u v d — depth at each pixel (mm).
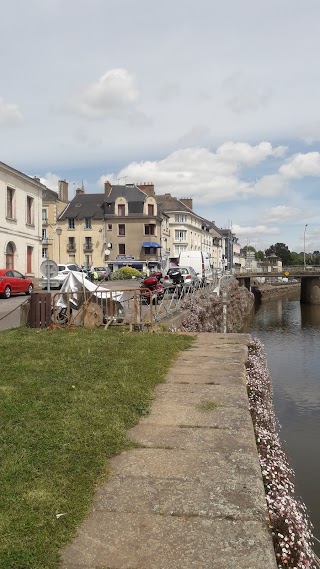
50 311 12531
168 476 3930
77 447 4336
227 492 3664
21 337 10664
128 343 10078
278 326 35531
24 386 6312
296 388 15500
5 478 3684
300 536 3592
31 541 2936
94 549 2938
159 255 60500
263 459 4707
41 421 4965
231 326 26812
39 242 33844
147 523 3230
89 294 13125
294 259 149625
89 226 60781
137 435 4863
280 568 3201
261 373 8570
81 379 6777
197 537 3072
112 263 59531
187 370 8000
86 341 10125
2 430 4688
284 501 3818
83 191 66312
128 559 2848
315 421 11859
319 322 38219
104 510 3391
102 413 5297
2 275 22516
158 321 13242
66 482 3676
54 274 14258
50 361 7965
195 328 16828
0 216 28078
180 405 5926
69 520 3193
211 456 4348
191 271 26234
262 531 3146
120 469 4051
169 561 2832
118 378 6934
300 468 8695
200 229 81562
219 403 6020
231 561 2834
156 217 60375
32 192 32781
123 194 62156
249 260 100000
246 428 5105
